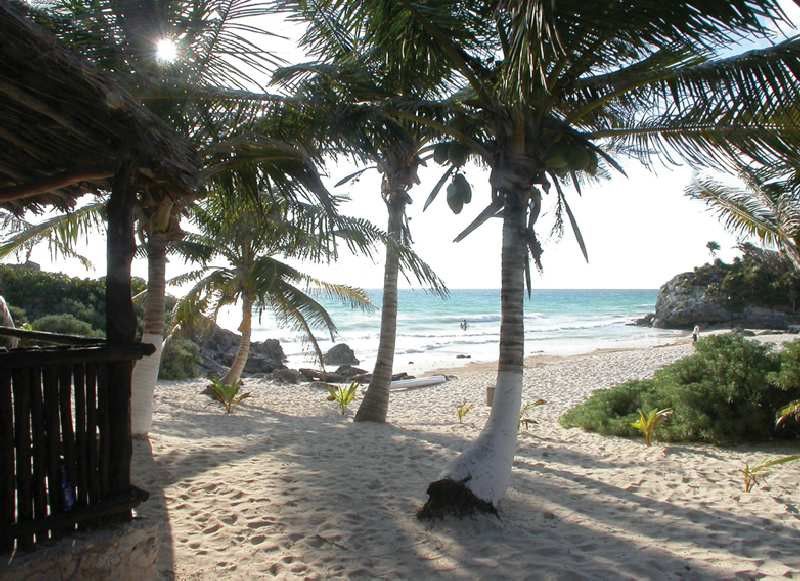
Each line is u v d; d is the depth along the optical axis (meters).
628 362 23.34
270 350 27.47
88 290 24.14
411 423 11.51
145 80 4.62
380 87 6.11
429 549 4.14
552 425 11.20
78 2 4.39
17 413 2.79
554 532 4.51
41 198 4.36
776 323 52.44
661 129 5.73
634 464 7.41
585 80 5.45
